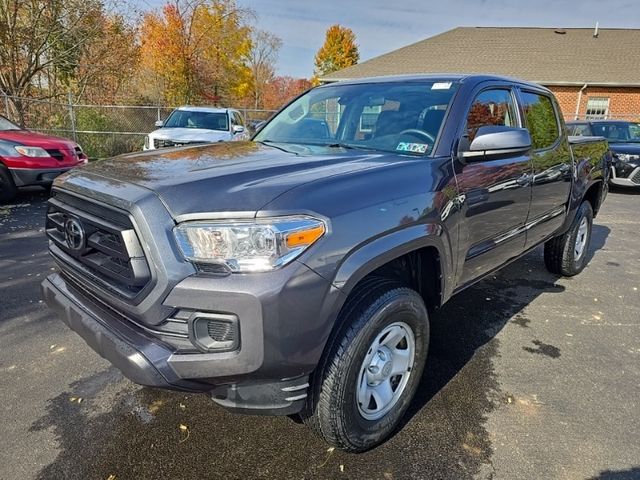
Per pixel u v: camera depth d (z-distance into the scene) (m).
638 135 11.60
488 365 3.09
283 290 1.69
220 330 1.73
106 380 2.79
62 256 2.34
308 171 2.13
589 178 4.63
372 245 1.97
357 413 2.11
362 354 2.04
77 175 2.31
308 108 3.52
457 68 23.31
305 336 1.78
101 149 14.27
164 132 10.12
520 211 3.33
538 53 23.59
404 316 2.24
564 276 4.92
